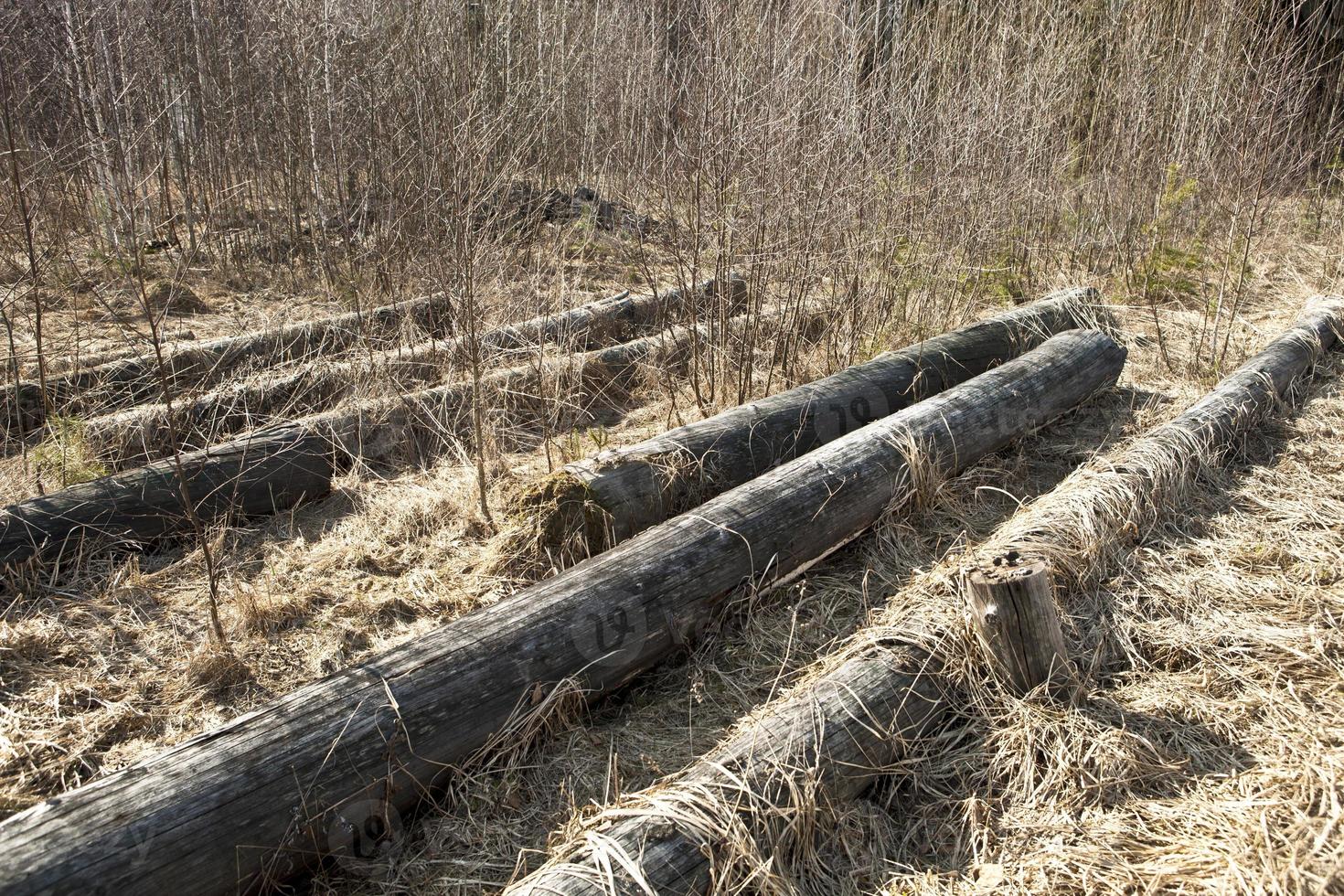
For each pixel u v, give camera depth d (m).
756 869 2.48
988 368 6.14
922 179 6.98
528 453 5.45
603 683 3.29
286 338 6.54
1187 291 8.03
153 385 5.87
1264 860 2.43
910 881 2.64
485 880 2.69
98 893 2.26
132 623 3.87
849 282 6.31
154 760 2.54
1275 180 8.52
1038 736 2.99
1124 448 5.22
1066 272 8.73
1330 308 6.79
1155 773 2.89
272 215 9.97
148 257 8.51
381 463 5.37
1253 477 4.77
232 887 2.51
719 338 6.23
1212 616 3.61
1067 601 3.68
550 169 10.38
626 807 2.63
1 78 5.12
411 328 6.49
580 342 6.84
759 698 3.37
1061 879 2.55
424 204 6.68
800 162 5.85
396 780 2.78
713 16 5.56
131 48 7.91
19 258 7.56
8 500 4.54
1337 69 10.35
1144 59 9.06
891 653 3.21
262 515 4.78
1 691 3.39
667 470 4.21
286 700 2.77
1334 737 2.92
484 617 3.16
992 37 8.16
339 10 8.38
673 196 6.19
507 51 9.09
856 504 4.18
